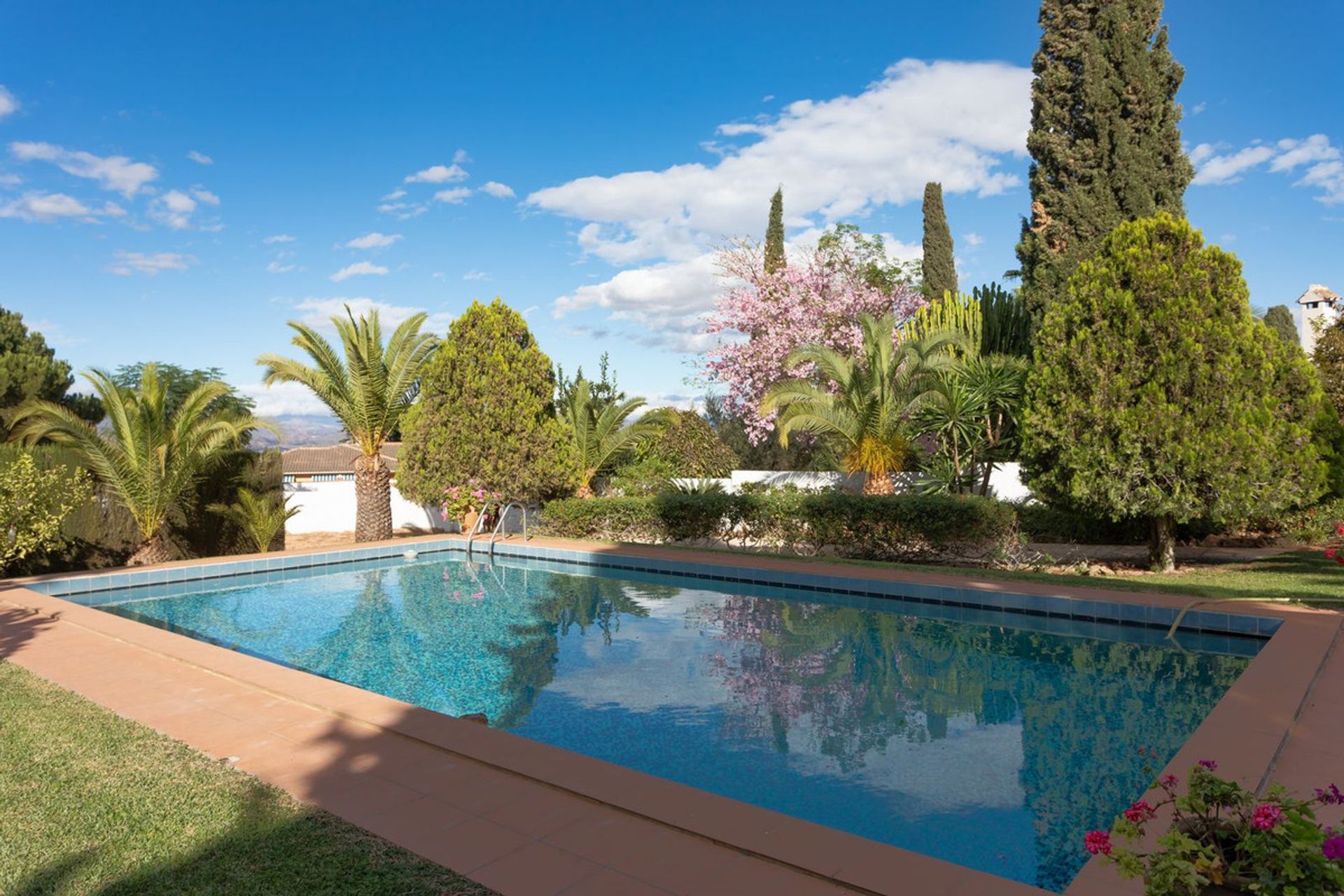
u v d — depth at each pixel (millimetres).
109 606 11297
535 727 6074
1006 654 7945
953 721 6004
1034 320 15688
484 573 13727
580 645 8672
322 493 20094
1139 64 14836
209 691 5895
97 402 20328
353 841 3418
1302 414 10258
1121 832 2678
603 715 6289
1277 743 4406
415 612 10609
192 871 3156
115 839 3436
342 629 9727
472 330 16688
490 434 16359
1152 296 10258
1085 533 14109
